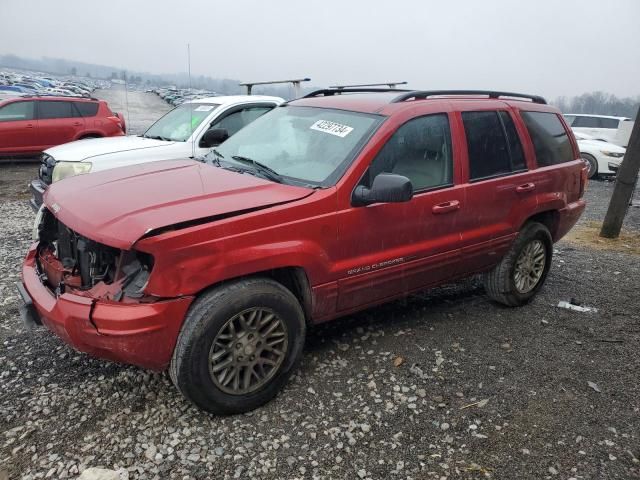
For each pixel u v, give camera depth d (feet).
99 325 8.82
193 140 23.12
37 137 42.14
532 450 9.37
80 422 9.62
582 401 10.93
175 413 9.95
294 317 10.34
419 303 15.60
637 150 23.54
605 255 21.94
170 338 9.10
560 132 16.22
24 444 9.02
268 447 9.16
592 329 14.34
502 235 13.97
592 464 9.08
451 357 12.44
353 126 11.93
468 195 12.89
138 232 8.63
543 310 15.52
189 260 8.95
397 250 11.82
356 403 10.48
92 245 9.61
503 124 14.14
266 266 9.75
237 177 11.25
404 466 8.86
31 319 10.47
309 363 11.88
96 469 8.20
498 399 10.85
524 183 14.30
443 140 12.67
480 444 9.48
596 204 34.27
